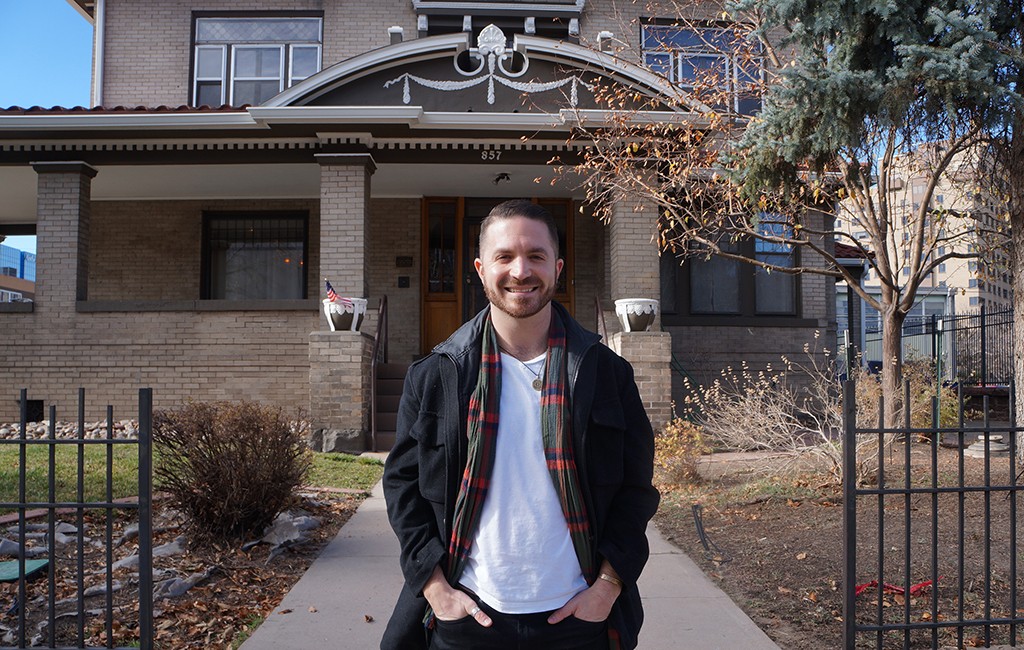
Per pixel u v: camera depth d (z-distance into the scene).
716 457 9.38
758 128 7.77
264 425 5.78
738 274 13.73
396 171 12.43
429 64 11.51
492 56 11.57
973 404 16.75
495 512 2.10
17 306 11.52
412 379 2.27
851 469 3.44
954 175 9.88
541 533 2.09
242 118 10.91
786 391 9.43
